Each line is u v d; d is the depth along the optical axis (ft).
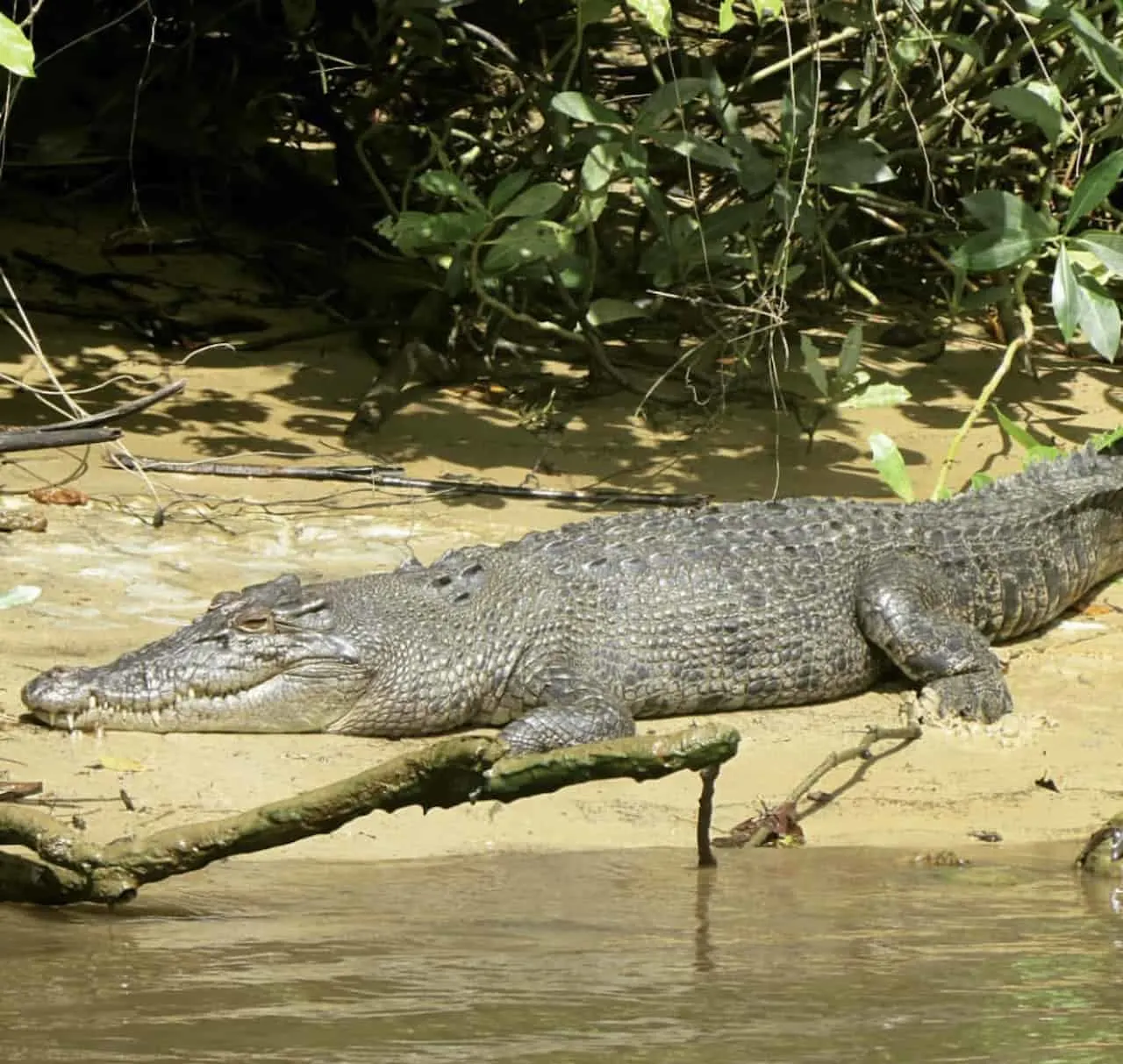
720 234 54.60
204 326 62.95
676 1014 20.20
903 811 32.99
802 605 39.83
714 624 39.01
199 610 40.73
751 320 59.26
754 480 52.90
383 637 36.78
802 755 36.01
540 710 36.76
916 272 71.61
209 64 69.10
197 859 24.95
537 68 66.80
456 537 46.78
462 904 26.20
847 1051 18.76
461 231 52.39
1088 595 47.06
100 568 42.93
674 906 26.40
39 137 66.08
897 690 40.86
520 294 62.39
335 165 74.38
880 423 57.93
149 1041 18.62
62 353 59.16
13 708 35.37
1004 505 44.29
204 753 34.45
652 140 54.29
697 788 33.71
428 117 70.95
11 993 20.61
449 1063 18.06
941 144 68.44
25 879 25.26
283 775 33.37
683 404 58.44
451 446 54.29
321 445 53.78
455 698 37.09
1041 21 57.93
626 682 38.29
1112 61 48.98
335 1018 19.71
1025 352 60.18
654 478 52.65
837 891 27.58
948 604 41.60
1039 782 34.47
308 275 67.36
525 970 22.24
